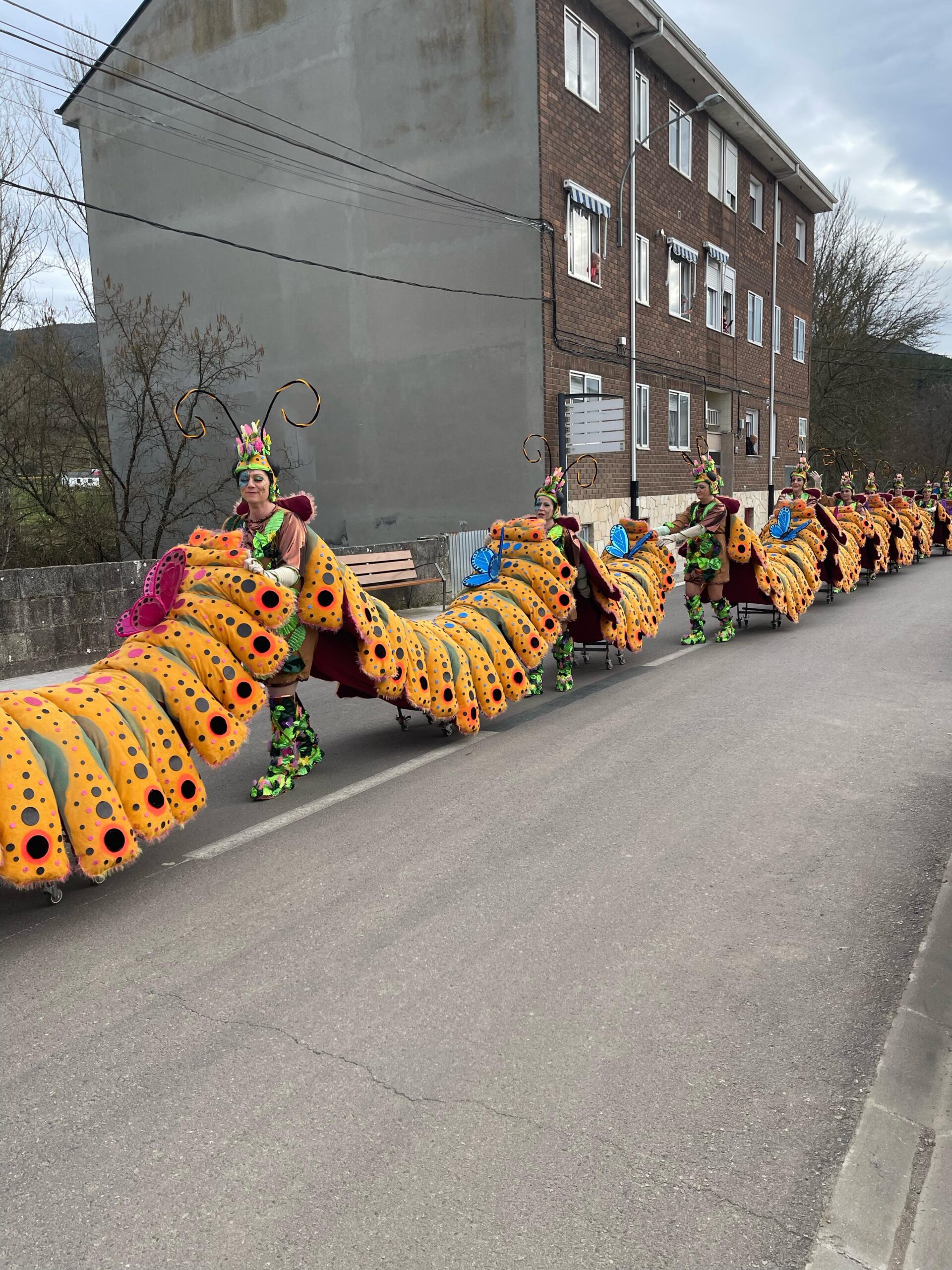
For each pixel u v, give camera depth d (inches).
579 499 791.1
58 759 158.1
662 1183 101.0
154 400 781.3
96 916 171.9
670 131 922.1
